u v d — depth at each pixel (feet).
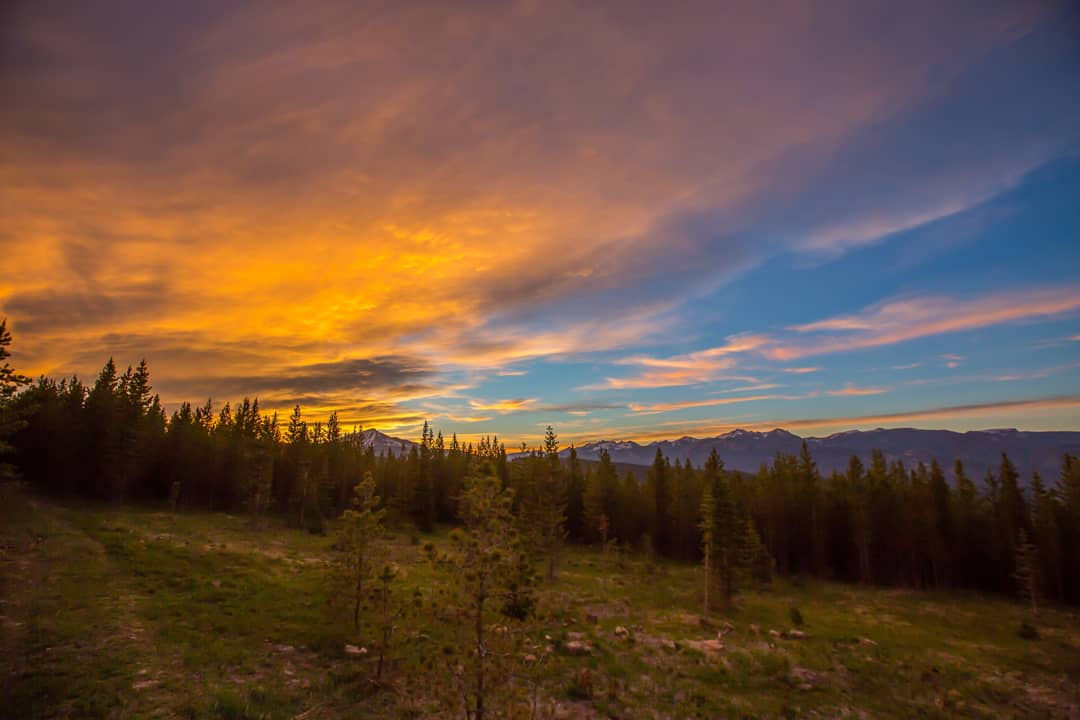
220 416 291.17
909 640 106.11
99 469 200.75
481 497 36.70
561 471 186.60
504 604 35.55
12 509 121.90
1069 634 125.80
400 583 90.68
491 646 34.91
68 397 212.43
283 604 74.13
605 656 69.92
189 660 49.80
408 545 182.19
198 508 218.79
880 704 62.44
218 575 88.02
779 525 239.30
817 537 234.99
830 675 72.38
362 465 297.74
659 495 267.80
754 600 156.25
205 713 39.42
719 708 55.16
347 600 63.93
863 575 221.05
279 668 51.83
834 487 263.29
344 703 45.14
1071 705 68.39
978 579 213.87
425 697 47.75
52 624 54.08
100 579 75.05
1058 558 187.21
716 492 143.23
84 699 39.14
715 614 122.11
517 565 36.24
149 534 122.11
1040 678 81.00
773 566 200.44
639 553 245.65
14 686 39.29
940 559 211.61
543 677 57.16
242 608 69.87
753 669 71.51
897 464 281.13
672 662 71.36
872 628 118.21
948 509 222.69
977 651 100.32
